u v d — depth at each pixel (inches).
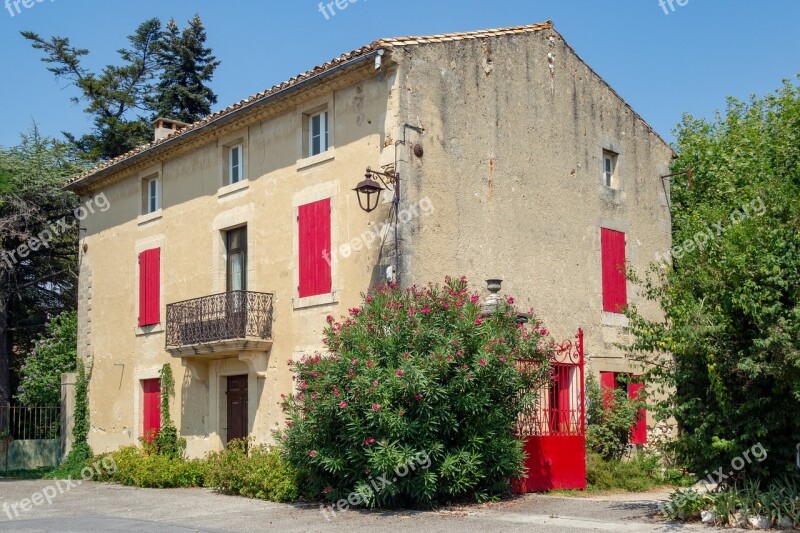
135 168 733.9
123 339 732.7
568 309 596.7
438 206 525.3
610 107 665.0
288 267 582.9
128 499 528.7
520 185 579.2
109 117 1177.4
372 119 531.2
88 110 1189.1
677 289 376.2
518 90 589.6
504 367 435.5
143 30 1242.0
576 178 623.5
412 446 419.8
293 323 573.0
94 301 778.8
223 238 644.7
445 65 544.4
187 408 654.5
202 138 660.1
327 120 569.6
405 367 415.2
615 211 652.7
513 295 560.7
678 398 368.5
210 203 655.1
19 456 775.1
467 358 435.8
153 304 700.0
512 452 450.6
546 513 407.5
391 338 437.4
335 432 442.3
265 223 605.3
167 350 639.8
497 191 562.9
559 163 611.8
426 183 521.0
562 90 624.1
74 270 972.6
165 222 700.0
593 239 627.8
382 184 517.0
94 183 787.4
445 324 442.9
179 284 675.4
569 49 634.8
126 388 722.2
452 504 440.8
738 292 350.3
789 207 364.2
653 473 533.3
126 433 716.0
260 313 586.9
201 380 642.2
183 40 1243.2
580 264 613.0
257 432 587.8
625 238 657.6
